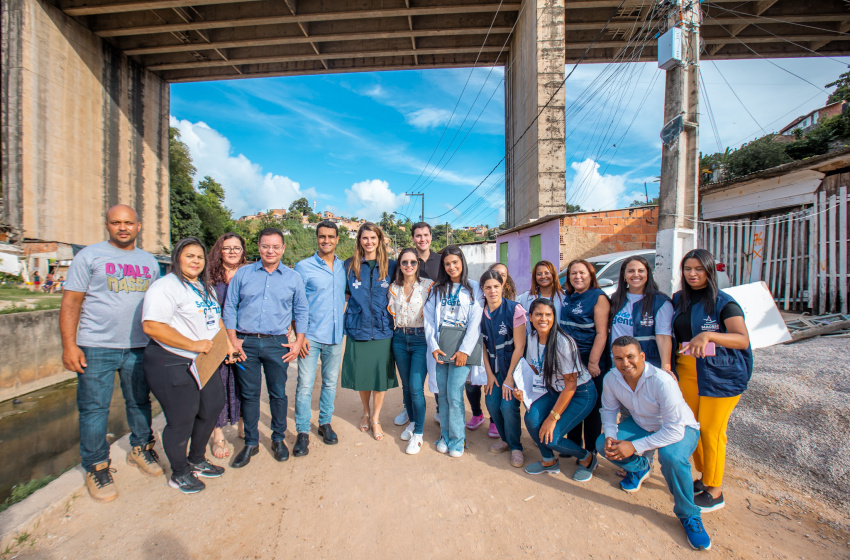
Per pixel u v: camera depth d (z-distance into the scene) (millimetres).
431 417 4395
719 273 6926
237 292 3305
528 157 14336
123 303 2896
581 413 3031
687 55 4668
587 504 2705
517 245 14094
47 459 4402
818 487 2764
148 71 21797
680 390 2654
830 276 6555
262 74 22641
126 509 2646
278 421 3350
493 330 3439
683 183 4645
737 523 2480
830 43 18812
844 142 13469
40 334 7602
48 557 2193
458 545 2311
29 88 15742
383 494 2834
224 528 2459
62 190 17016
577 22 17531
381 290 3703
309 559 2199
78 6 16625
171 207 29562
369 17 17500
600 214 10109
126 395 3037
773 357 4777
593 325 3213
